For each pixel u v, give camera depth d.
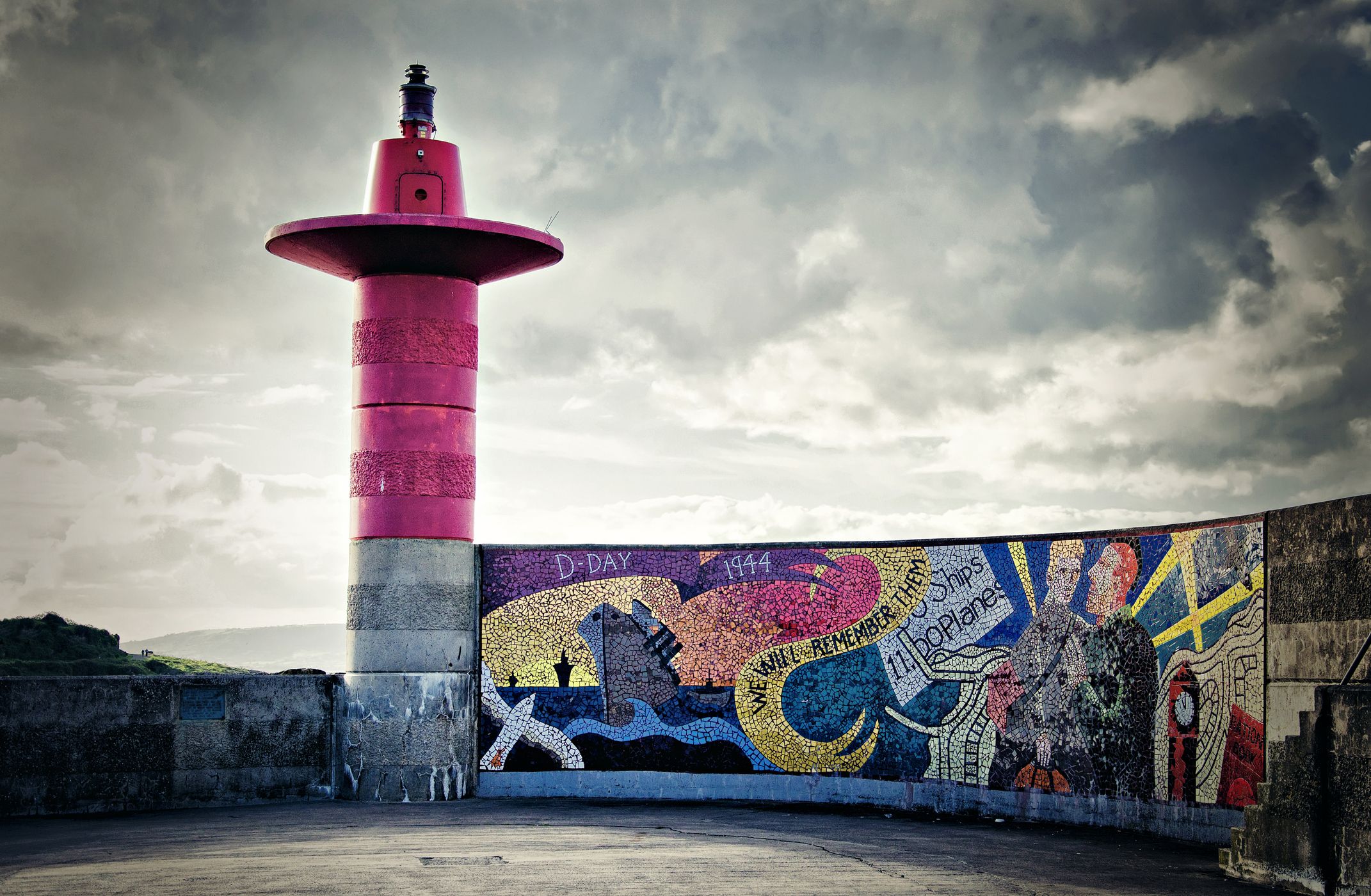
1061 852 14.73
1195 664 15.45
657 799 19.89
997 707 18.14
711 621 20.31
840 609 19.77
